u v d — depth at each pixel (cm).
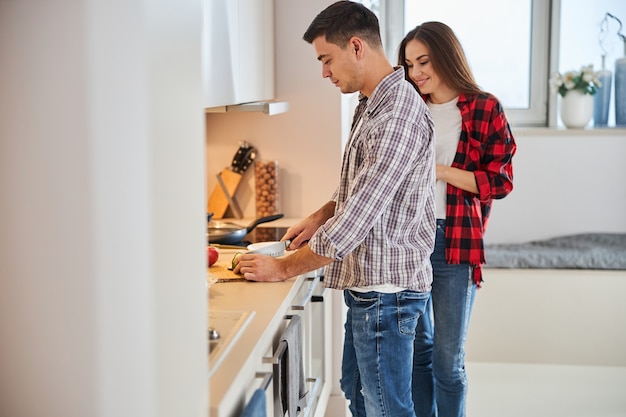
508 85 521
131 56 131
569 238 507
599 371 458
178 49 142
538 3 511
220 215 365
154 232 134
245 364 177
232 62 281
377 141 231
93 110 132
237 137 365
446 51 302
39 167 134
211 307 220
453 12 516
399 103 234
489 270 468
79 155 133
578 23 512
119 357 137
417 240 250
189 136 148
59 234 136
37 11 131
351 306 253
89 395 138
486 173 298
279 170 365
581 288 461
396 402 250
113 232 134
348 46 244
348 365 282
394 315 245
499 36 516
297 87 359
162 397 139
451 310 305
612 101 522
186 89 147
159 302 137
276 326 216
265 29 337
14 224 136
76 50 131
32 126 134
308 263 241
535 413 399
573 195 511
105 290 136
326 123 360
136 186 133
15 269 137
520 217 514
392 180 230
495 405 410
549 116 521
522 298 464
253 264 251
